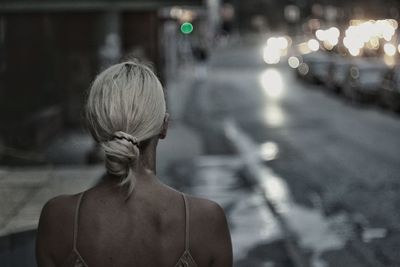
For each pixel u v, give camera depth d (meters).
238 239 11.51
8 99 24.28
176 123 28.53
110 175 2.62
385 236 11.68
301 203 14.26
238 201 14.45
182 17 55.34
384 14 96.38
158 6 20.92
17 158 17.73
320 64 51.19
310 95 43.72
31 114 23.75
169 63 55.84
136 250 2.51
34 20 24.80
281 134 25.56
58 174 15.82
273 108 35.56
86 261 2.51
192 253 2.52
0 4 20.50
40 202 12.58
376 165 18.78
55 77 25.38
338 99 40.94
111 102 2.57
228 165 18.80
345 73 39.81
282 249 10.91
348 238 11.55
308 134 25.47
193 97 41.81
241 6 183.88
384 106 34.47
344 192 15.30
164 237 2.52
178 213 2.55
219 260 2.56
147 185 2.61
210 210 2.58
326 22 126.44
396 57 45.62
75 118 25.41
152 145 2.67
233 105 37.03
